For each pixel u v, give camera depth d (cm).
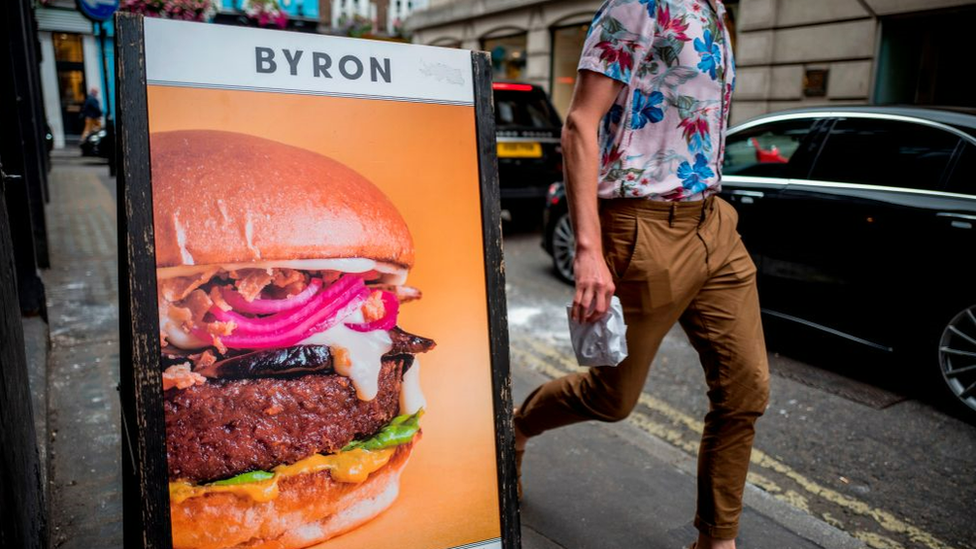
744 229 422
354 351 131
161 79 118
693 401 346
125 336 123
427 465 137
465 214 142
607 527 224
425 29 1922
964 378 339
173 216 117
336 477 129
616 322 164
